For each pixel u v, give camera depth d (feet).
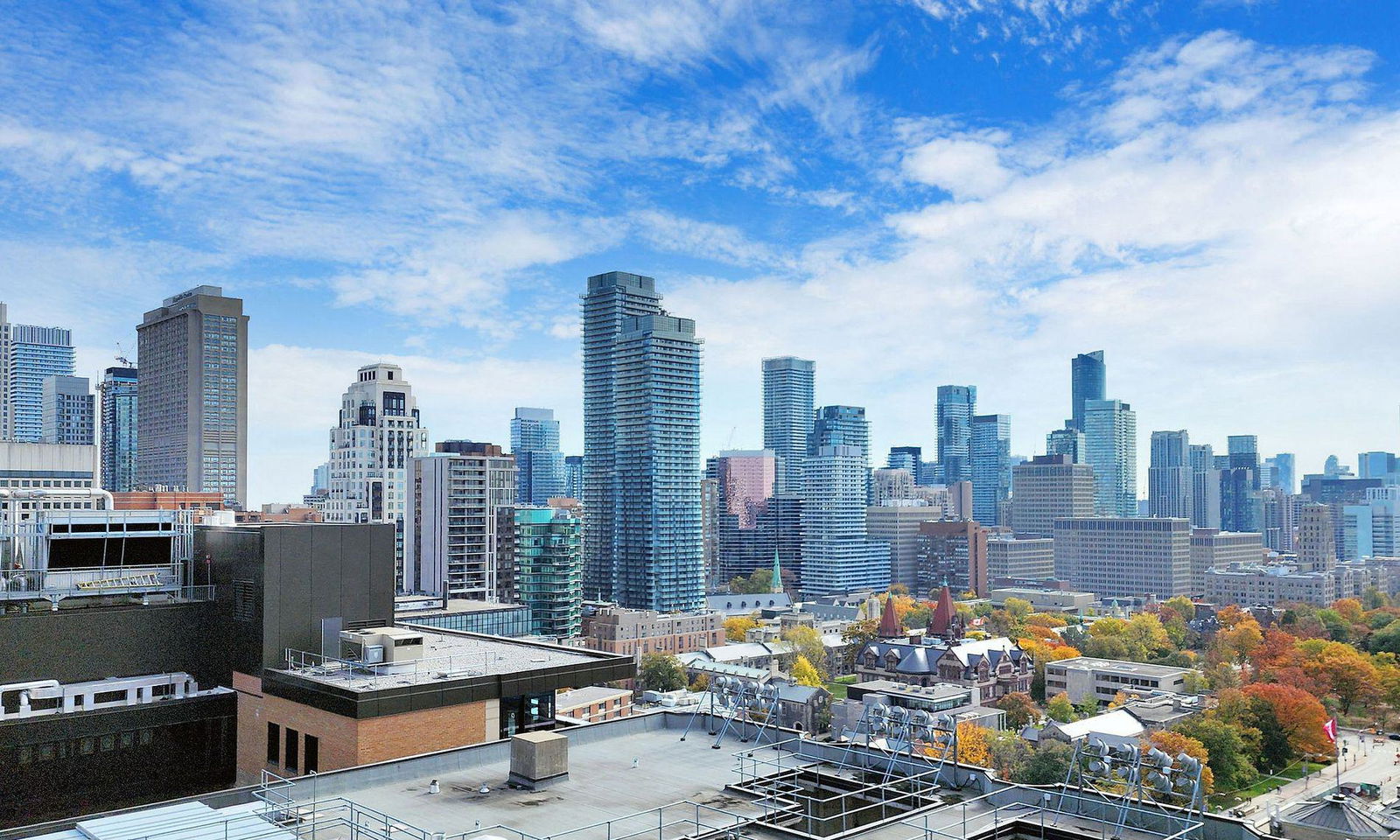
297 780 167.22
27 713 223.30
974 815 157.69
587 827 151.23
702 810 160.86
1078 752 165.37
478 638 280.51
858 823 157.07
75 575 251.19
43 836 133.39
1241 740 585.22
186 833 132.36
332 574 250.37
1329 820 278.87
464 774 181.16
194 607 255.29
